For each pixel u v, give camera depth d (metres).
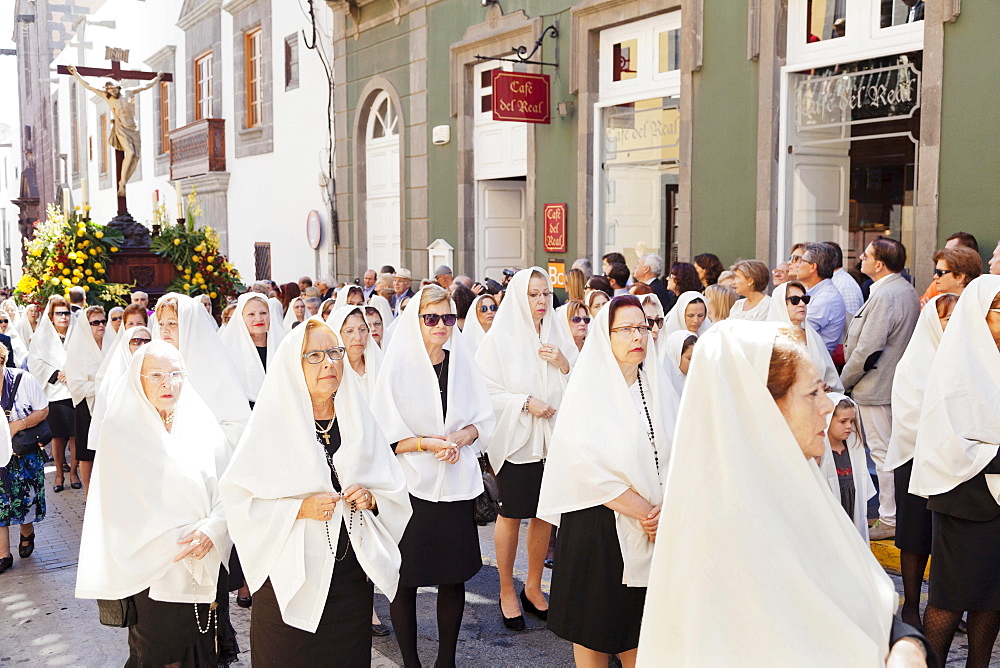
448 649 4.55
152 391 3.94
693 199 9.93
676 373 5.28
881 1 8.18
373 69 15.80
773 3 8.89
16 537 7.63
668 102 10.44
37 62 41.28
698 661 1.92
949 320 4.07
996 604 3.86
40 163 42.06
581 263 9.56
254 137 20.53
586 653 3.82
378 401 4.72
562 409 3.84
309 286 13.47
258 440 3.55
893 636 2.02
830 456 4.13
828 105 8.75
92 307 8.57
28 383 6.82
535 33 11.88
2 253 50.34
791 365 2.03
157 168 26.73
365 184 16.62
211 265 13.39
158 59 26.31
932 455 3.93
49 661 5.11
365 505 3.58
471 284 10.33
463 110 13.53
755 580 1.92
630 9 10.53
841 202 8.71
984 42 7.21
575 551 3.76
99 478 3.87
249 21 20.30
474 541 4.66
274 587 3.45
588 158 11.38
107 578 3.83
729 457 1.96
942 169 7.58
